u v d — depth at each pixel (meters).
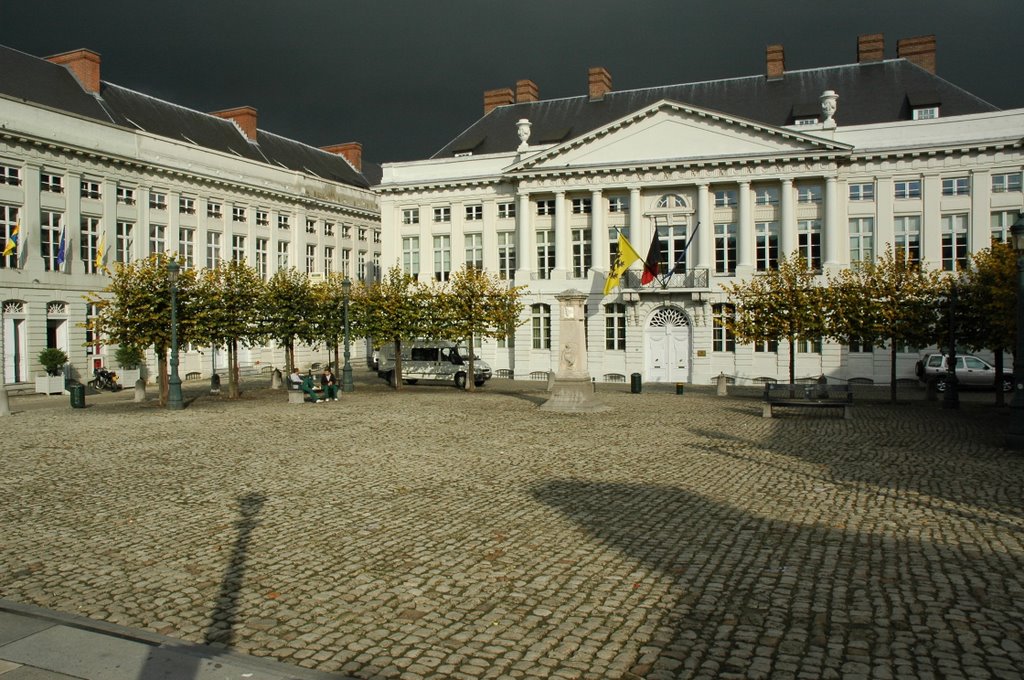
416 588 7.84
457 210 46.91
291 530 10.05
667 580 8.00
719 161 40.56
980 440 18.09
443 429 20.34
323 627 6.86
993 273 25.80
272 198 51.59
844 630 6.67
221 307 30.12
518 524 10.30
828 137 39.19
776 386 24.89
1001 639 6.46
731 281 38.16
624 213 43.34
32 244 36.75
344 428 20.58
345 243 59.00
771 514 10.78
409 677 5.91
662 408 26.39
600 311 42.88
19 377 36.66
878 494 12.03
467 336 34.53
